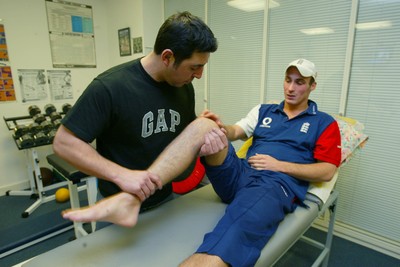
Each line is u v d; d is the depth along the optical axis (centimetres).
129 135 103
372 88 192
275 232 113
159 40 92
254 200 114
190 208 126
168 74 98
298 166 138
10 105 289
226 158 123
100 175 92
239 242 94
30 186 298
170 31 88
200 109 308
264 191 121
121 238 101
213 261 85
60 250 94
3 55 279
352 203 214
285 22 225
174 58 91
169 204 129
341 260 190
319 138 149
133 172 96
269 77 244
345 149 160
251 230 101
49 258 90
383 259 192
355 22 189
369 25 186
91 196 180
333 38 203
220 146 113
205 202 133
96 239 100
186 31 86
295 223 121
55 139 90
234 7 257
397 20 174
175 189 251
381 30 181
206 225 112
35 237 209
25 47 293
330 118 153
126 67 101
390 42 179
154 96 104
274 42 235
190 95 125
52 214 246
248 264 92
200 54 91
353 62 197
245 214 104
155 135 109
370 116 196
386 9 177
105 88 91
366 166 203
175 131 118
